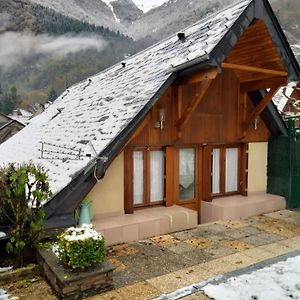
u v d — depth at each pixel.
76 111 12.89
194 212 9.27
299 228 9.30
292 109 19.45
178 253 7.45
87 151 8.01
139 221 8.39
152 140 9.34
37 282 6.08
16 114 61.06
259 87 10.34
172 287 5.89
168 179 9.82
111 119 8.98
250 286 5.84
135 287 5.90
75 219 7.77
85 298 5.52
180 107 9.45
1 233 6.41
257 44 9.23
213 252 7.51
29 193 6.32
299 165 11.58
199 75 8.43
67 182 7.17
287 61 9.27
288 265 6.71
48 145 10.84
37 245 6.54
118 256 7.29
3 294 5.66
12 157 12.91
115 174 8.86
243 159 11.48
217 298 5.45
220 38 7.84
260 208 10.77
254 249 7.70
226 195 11.39
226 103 10.80
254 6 8.35
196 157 10.55
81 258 5.60
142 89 9.31
